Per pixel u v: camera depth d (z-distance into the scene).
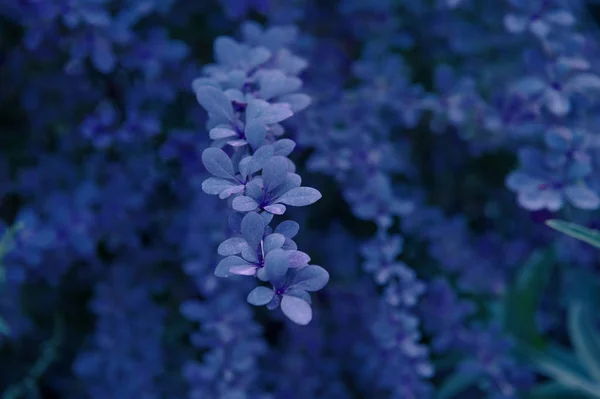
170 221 0.98
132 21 0.86
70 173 0.97
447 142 1.06
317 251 0.99
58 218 0.87
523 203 0.78
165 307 1.00
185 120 0.97
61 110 0.99
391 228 0.99
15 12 0.89
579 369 1.00
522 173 0.79
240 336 0.82
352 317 0.97
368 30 1.01
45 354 0.95
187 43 1.01
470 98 0.90
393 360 0.83
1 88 1.00
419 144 1.06
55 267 0.91
